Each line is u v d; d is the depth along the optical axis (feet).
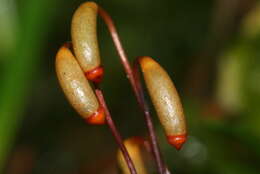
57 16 0.23
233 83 0.18
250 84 0.18
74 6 0.23
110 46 0.23
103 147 0.23
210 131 0.15
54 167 0.23
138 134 0.23
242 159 0.15
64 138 0.23
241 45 0.18
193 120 0.17
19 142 0.23
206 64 0.20
